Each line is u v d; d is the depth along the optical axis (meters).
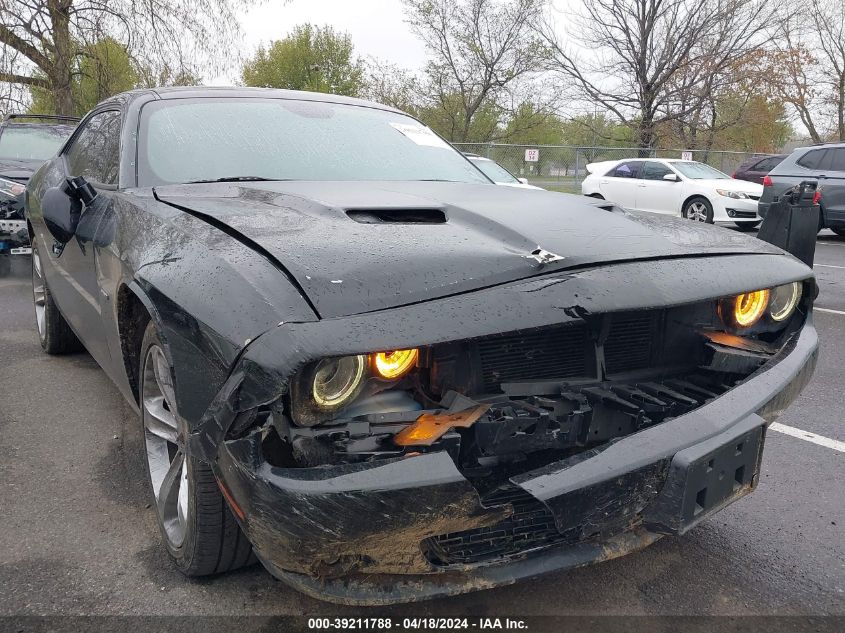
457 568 1.85
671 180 15.72
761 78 27.88
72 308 3.61
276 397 1.60
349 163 3.18
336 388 1.70
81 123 4.36
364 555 1.75
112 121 3.52
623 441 1.90
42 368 4.61
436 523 1.70
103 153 3.42
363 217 2.26
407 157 3.39
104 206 2.94
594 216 2.44
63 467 3.20
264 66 50.47
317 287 1.72
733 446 2.02
